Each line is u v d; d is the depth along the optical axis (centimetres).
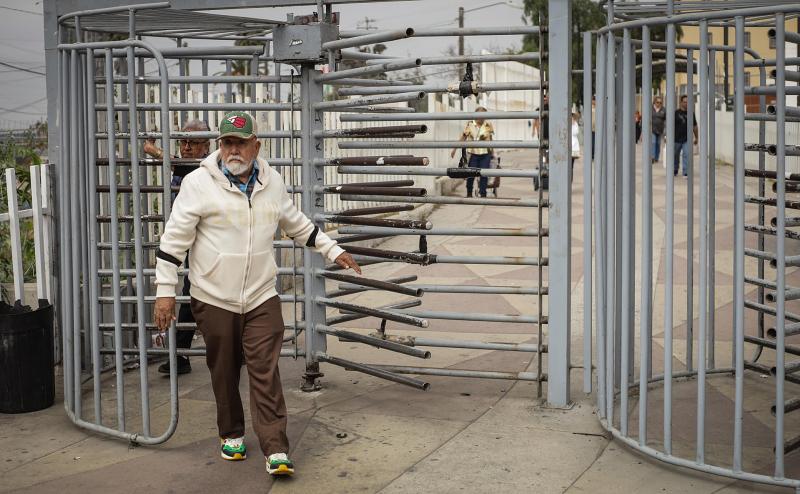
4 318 584
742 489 450
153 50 521
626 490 450
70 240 573
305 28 583
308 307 616
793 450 457
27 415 588
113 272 531
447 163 1783
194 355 587
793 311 853
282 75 604
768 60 564
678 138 2094
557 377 575
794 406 443
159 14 610
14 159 893
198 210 468
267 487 463
